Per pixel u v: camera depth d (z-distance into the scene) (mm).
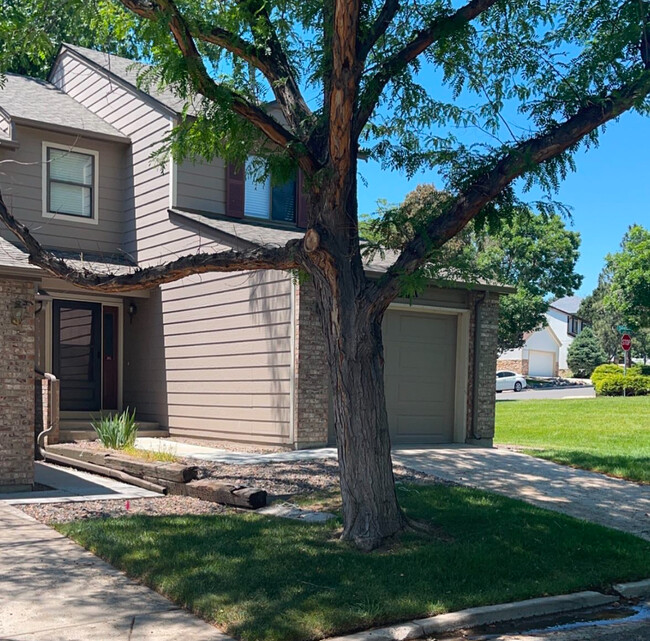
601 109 7375
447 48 8500
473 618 5793
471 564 6746
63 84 19688
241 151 8531
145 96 16219
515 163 7188
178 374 15781
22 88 18281
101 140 16500
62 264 8641
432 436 14898
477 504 9062
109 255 16641
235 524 7906
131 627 5301
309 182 7547
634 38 7672
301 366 12914
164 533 7457
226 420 14398
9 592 5926
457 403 15148
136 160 16578
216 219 15305
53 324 15953
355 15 6695
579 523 8523
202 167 15758
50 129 15680
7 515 8461
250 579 6102
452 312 15086
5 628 5199
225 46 8305
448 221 7285
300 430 12891
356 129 7668
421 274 7035
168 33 8117
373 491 7266
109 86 17531
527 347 60312
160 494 9883
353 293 7344
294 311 13000
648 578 7062
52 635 5102
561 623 5992
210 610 5500
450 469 11562
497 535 7703
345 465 7348
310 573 6305
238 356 14188
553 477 11383
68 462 12133
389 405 14383
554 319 69812
